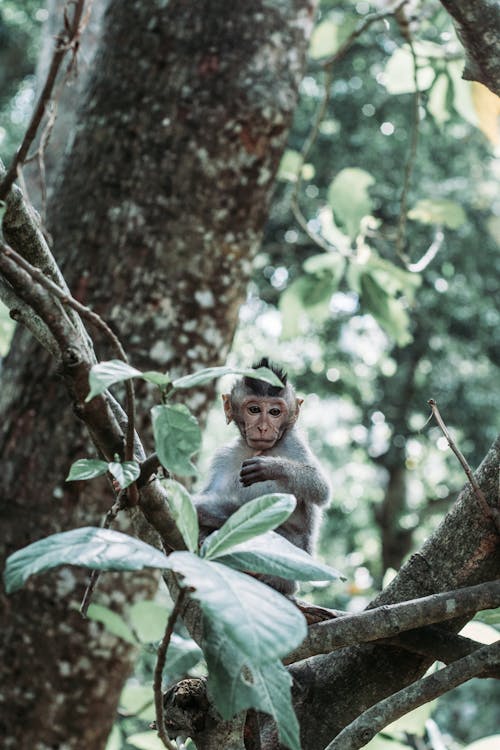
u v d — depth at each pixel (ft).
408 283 18.61
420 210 18.93
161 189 17.01
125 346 16.61
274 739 10.66
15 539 16.38
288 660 9.39
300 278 18.52
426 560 10.68
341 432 50.70
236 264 17.37
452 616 9.43
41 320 8.23
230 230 17.25
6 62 50.55
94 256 16.80
